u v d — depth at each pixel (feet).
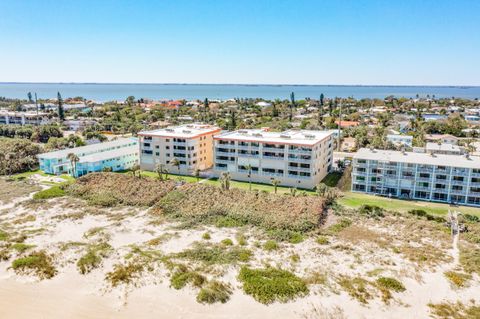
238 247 197.88
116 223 231.50
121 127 626.23
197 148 366.84
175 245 200.75
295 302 149.48
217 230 223.92
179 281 159.53
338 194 287.48
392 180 288.92
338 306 147.02
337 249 195.93
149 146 372.99
